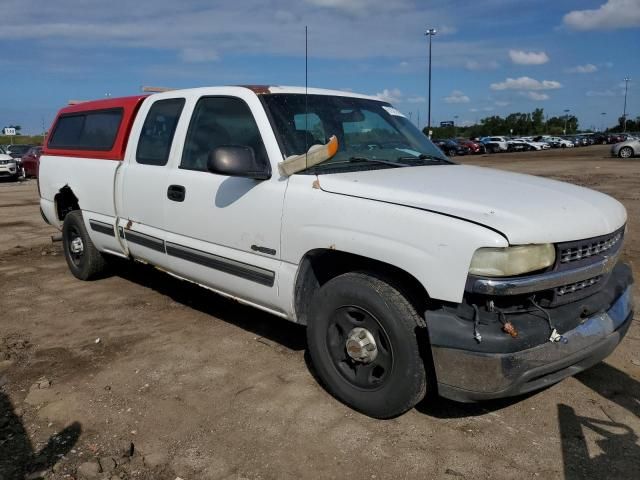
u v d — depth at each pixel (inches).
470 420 127.9
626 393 139.0
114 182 197.5
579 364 119.5
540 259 108.5
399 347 117.7
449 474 109.1
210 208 157.6
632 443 118.5
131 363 158.6
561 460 113.0
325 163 143.6
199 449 118.2
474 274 106.0
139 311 201.2
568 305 119.2
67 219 235.5
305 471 110.9
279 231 138.9
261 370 153.0
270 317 193.6
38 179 253.8
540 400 136.1
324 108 158.9
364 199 123.3
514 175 150.8
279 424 126.9
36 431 125.6
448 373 110.1
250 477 109.3
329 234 127.0
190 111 170.7
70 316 197.0
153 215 180.4
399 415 127.8
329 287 130.3
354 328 127.3
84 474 109.9
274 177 141.6
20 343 173.2
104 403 137.0
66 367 157.0
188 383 146.3
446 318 110.4
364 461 113.5
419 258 111.7
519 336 107.9
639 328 177.2
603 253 124.4
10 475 110.4
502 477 108.2
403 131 175.3
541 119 4325.8
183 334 179.0
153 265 191.9
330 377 134.0
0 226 397.7
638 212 394.0
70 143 232.5
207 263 161.9
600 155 1374.3
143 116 191.5
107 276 243.8
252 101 151.5
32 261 279.3
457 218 109.9
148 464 113.6
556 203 120.9
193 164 166.9
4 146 1189.1
